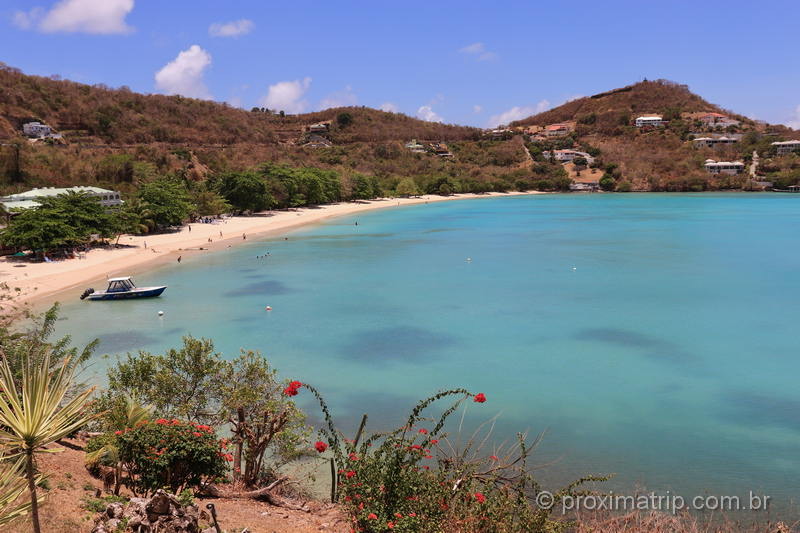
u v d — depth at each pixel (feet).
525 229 413.80
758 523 64.03
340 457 42.57
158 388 68.64
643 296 196.54
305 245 327.88
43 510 41.19
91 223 275.18
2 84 615.98
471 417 98.07
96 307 179.93
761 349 137.80
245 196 466.29
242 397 64.85
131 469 53.83
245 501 57.82
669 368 124.36
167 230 368.68
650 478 76.84
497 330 154.51
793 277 228.84
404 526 35.01
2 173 385.70
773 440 89.56
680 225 428.56
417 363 127.65
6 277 214.69
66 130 634.43
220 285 215.92
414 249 312.91
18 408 26.43
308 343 142.51
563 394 109.09
